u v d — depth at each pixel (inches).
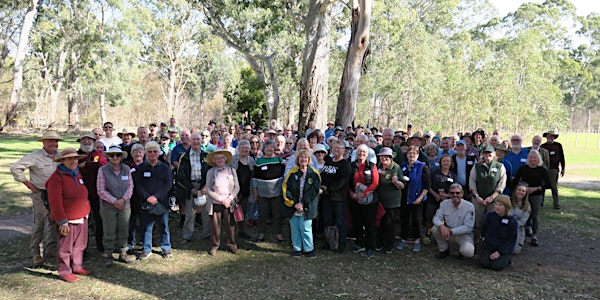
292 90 1306.6
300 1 698.8
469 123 1374.3
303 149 234.4
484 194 248.2
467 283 202.5
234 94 1390.3
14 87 1311.5
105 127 310.8
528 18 2126.0
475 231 252.8
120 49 1624.0
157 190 226.8
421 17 1813.5
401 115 1440.7
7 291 183.6
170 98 1839.3
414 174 251.8
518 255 249.8
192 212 263.4
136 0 1653.5
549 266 230.7
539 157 270.7
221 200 235.8
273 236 280.4
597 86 2356.1
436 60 1465.3
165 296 183.6
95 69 1600.6
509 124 1304.1
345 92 501.4
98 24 1592.0
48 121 1669.5
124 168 217.9
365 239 244.5
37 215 209.3
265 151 263.9
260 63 1156.5
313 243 249.0
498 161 275.3
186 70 2170.3
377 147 300.0
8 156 697.6
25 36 1314.0
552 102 1459.2
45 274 204.5
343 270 218.1
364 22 479.2
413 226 255.3
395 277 209.2
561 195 459.5
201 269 216.4
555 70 1690.5
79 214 198.5
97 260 225.6
